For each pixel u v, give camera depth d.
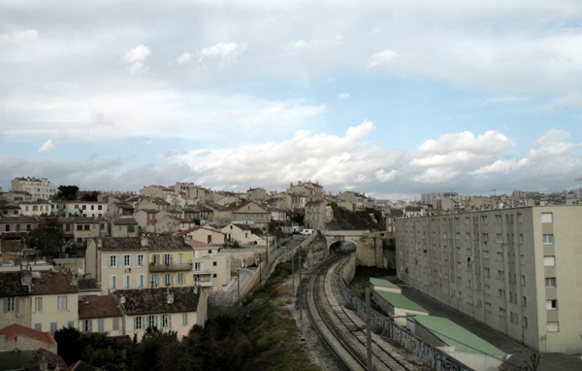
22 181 192.75
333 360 44.69
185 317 59.91
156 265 75.25
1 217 119.50
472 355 48.41
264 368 46.88
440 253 97.38
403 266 128.62
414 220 116.25
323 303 74.25
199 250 96.69
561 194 141.75
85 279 75.62
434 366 41.06
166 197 188.12
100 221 122.75
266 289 94.75
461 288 86.38
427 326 58.22
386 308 78.50
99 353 47.34
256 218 170.88
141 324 57.84
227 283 96.00
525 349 62.34
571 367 54.03
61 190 165.50
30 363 40.84
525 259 64.31
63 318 55.59
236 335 57.22
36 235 108.00
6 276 56.59
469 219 82.62
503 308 70.50
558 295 61.50
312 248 142.00
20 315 54.09
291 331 57.19
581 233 62.12
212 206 175.12
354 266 143.00
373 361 43.19
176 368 43.47
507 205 100.12
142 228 133.50
